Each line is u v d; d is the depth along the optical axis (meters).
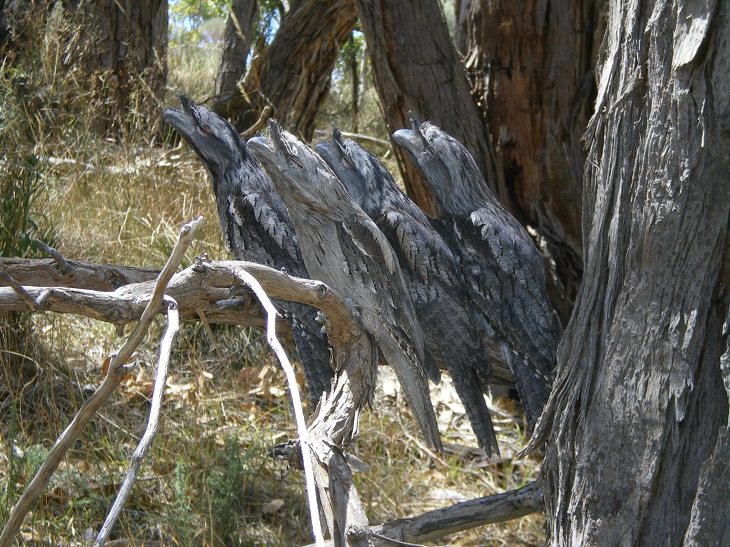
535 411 2.98
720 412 2.12
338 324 2.45
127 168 5.91
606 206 2.28
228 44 8.28
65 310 1.76
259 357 5.19
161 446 4.15
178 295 1.98
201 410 4.55
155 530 3.74
